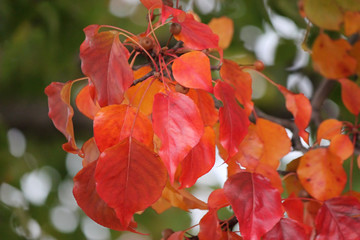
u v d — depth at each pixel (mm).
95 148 1103
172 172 1035
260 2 2094
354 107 1312
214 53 1675
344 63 1361
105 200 1044
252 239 1087
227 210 2195
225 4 2223
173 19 1100
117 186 1049
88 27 1074
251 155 1165
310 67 2174
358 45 1360
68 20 2297
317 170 1205
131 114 1067
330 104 2043
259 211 1094
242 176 1106
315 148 1258
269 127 1190
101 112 1062
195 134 1042
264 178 1106
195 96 1123
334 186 1202
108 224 1075
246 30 2289
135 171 1053
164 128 1042
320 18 1370
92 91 1096
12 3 2223
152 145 1069
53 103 1139
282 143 1189
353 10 1365
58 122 1136
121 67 1070
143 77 1104
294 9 1813
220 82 1090
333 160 1208
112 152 1049
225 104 1082
